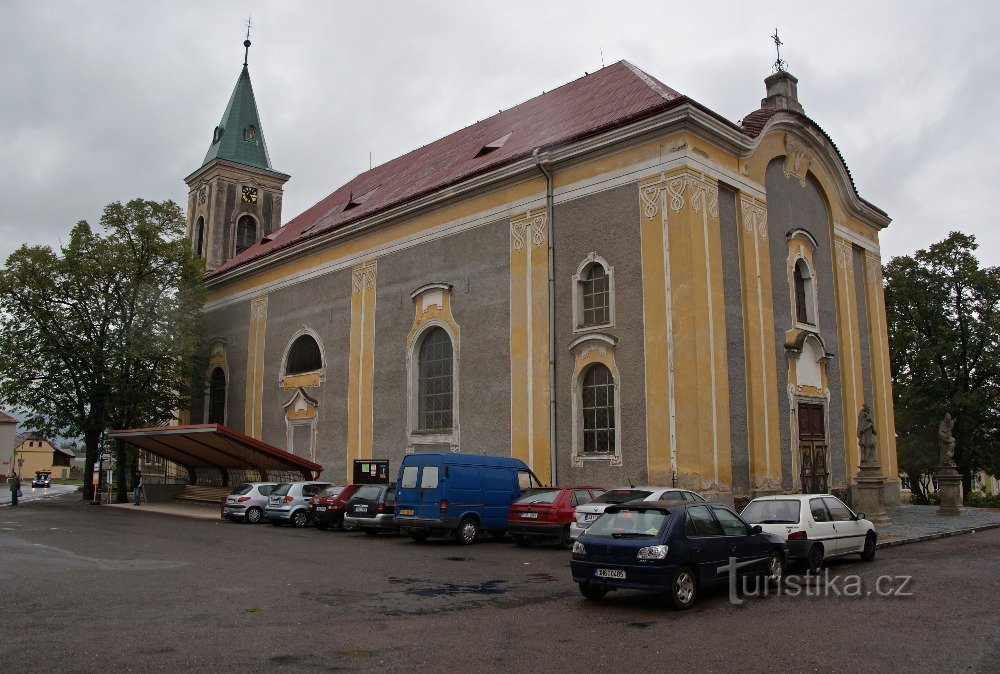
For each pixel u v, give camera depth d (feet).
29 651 24.58
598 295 69.77
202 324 126.52
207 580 39.37
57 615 30.25
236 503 79.87
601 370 68.54
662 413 62.64
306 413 102.27
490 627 28.43
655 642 26.22
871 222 95.25
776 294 75.56
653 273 64.90
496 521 60.54
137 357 115.65
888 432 92.07
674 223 64.08
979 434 128.16
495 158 83.71
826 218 87.10
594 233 69.92
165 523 78.54
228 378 119.44
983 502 103.76
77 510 101.24
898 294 134.72
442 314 84.12
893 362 135.23
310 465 93.76
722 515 36.11
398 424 87.81
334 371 98.53
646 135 66.90
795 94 86.53
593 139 69.77
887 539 57.21
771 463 68.18
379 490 65.26
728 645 25.80
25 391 116.88
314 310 103.50
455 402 80.94
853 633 27.50
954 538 61.93
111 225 120.16
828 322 84.48
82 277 117.39
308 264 105.70
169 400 121.39
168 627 28.17
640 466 63.67
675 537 32.35
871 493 68.69
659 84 77.51
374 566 45.06
